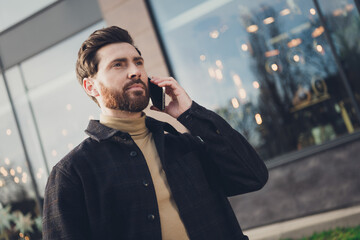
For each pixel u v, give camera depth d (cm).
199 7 505
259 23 484
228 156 157
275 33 479
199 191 149
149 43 509
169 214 141
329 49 462
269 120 479
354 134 446
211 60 499
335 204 439
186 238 139
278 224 452
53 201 134
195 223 142
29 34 588
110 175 138
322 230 398
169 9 513
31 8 589
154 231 134
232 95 492
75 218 133
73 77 570
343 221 392
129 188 138
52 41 573
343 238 353
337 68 459
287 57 475
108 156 143
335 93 458
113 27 155
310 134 465
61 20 566
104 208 134
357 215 387
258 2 484
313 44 467
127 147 147
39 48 582
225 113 495
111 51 149
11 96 603
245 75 488
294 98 472
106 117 154
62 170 138
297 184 456
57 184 136
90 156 142
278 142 475
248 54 488
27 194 596
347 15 457
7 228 602
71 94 572
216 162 159
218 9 498
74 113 570
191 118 161
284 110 475
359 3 455
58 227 131
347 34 457
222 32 496
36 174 592
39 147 590
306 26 470
